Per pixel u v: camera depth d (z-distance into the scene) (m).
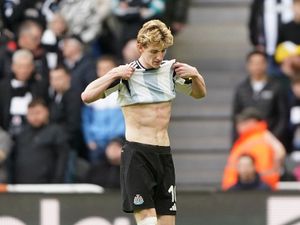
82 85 39.97
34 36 41.66
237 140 37.53
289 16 42.38
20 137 38.44
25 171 38.16
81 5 42.47
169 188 24.12
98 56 42.69
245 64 44.56
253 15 42.75
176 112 43.03
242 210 33.59
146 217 23.73
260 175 35.59
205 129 42.66
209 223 33.69
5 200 33.62
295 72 40.38
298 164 38.44
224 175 38.19
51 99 40.31
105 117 39.28
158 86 23.84
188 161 41.84
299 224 33.41
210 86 43.81
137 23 41.84
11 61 41.00
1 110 40.19
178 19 42.56
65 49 41.06
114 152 37.38
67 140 38.41
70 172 38.19
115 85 23.69
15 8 42.69
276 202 33.50
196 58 44.75
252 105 39.91
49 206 33.62
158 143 23.89
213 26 45.62
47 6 42.97
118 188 37.38
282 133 39.66
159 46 23.48
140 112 23.84
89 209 33.59
